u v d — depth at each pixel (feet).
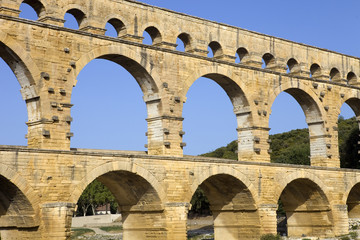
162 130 222.69
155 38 229.25
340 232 278.05
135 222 227.61
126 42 213.66
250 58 256.73
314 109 283.79
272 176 252.62
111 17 213.46
